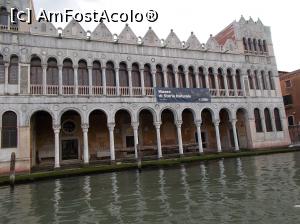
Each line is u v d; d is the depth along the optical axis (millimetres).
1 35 24516
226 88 34156
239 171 18703
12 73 24500
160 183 15852
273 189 12250
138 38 30250
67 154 28938
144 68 30344
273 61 38531
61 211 10883
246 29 37625
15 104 23859
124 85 29328
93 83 27969
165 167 23656
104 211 10516
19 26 25297
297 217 8297
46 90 25328
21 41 25094
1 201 13086
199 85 33000
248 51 36906
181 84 32250
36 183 18500
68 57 26750
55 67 26562
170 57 31672
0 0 25219
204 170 20391
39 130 28312
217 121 32562
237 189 12820
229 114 33750
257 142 34750
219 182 14945
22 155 23406
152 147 31891
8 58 24312
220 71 34812
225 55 35094
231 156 28281
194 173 19094
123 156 30609
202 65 33344
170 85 31656
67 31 27172
